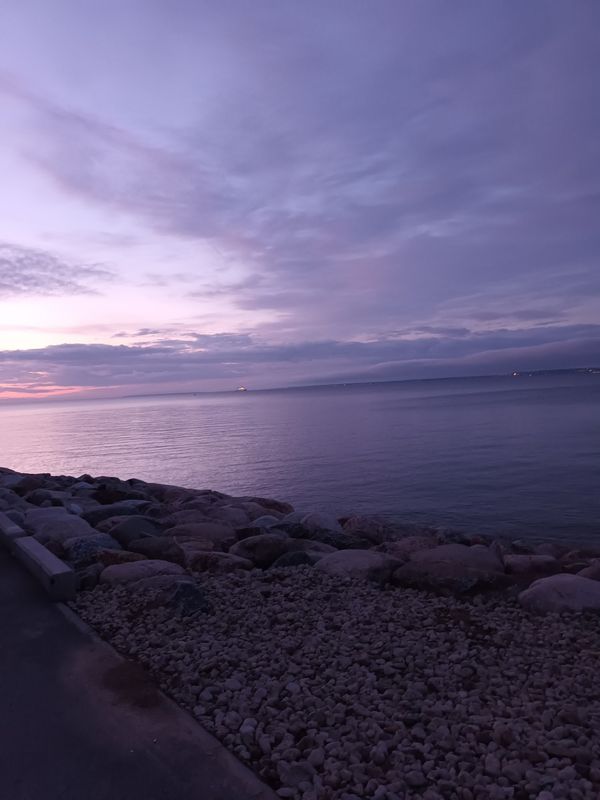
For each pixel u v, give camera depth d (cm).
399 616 529
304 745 323
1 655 441
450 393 17275
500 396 12156
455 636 482
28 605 542
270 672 411
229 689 384
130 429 7238
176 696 378
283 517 1246
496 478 2433
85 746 323
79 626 490
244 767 304
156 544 742
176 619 505
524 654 451
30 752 319
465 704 370
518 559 757
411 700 374
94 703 368
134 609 534
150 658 432
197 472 3056
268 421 7244
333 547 864
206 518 1027
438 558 710
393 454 3369
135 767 304
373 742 328
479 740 329
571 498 1992
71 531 832
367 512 1945
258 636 475
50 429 7969
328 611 538
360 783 289
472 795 282
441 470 2705
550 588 567
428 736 333
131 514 1048
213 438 5197
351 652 445
